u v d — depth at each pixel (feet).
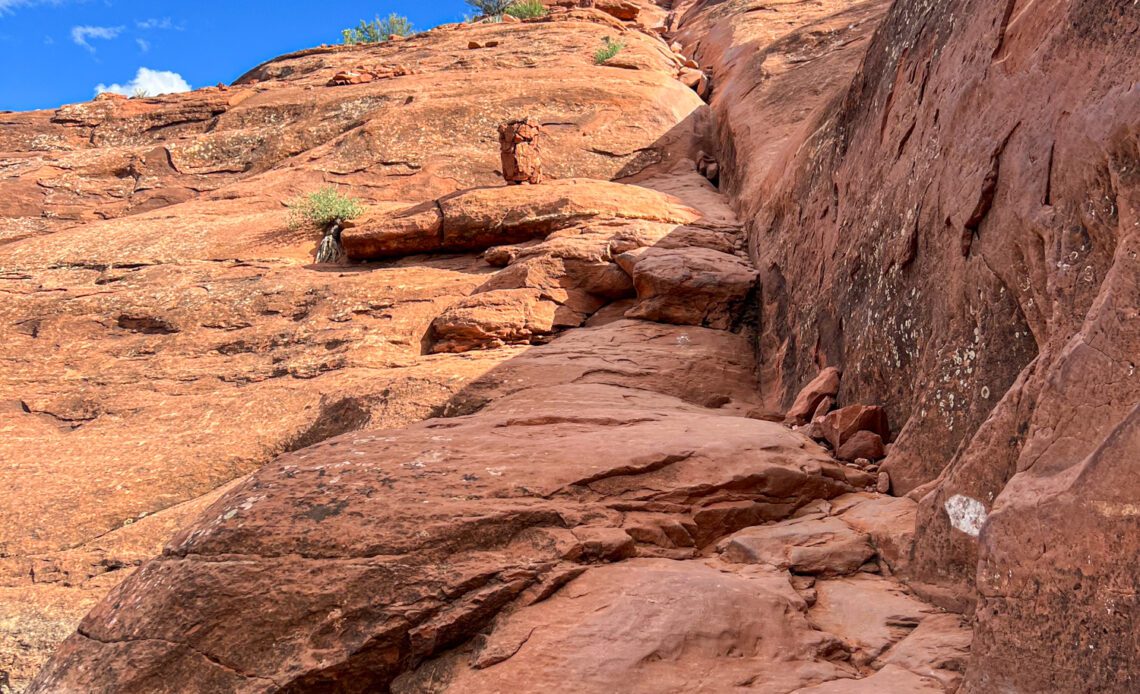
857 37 48.88
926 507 12.90
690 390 27.27
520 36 71.97
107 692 10.80
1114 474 8.44
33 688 11.34
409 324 33.27
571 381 26.94
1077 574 8.61
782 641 10.78
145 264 41.04
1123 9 11.55
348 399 27.61
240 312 35.50
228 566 11.76
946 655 10.14
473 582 11.57
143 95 74.23
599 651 10.42
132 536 22.76
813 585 12.90
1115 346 9.27
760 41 61.98
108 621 11.78
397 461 14.80
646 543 13.58
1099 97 11.42
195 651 11.05
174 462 26.07
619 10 89.45
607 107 52.19
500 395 26.55
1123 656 8.00
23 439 28.96
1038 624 8.90
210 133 58.95
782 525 14.89
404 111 53.11
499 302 32.76
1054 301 11.58
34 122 67.10
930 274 17.22
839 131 26.45
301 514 12.62
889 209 20.11
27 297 37.47
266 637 11.07
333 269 39.78
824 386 21.95
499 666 10.54
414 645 11.07
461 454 15.42
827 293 24.17
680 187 45.93
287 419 27.73
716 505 14.79
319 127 56.44
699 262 32.24
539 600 11.70
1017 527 9.43
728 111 50.24
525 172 41.70
